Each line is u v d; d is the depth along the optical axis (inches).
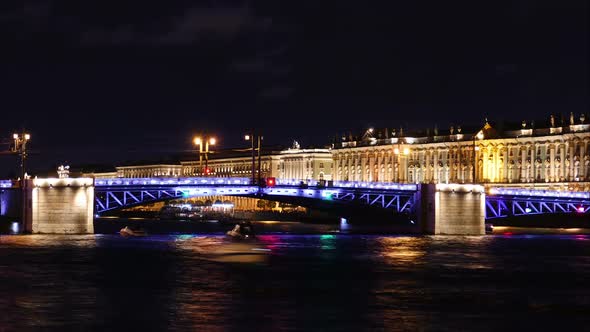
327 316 2923.2
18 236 5930.1
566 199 7839.6
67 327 2711.6
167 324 2760.8
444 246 5654.5
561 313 3051.2
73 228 6190.9
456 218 6934.1
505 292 3516.2
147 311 2972.4
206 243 5738.2
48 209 6186.0
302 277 3907.5
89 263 4318.4
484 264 4515.3
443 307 3137.3
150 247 5305.1
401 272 4124.0
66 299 3206.2
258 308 3056.1
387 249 5354.3
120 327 2716.5
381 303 3198.8
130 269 4109.3
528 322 2883.9
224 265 4340.6
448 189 6909.5
